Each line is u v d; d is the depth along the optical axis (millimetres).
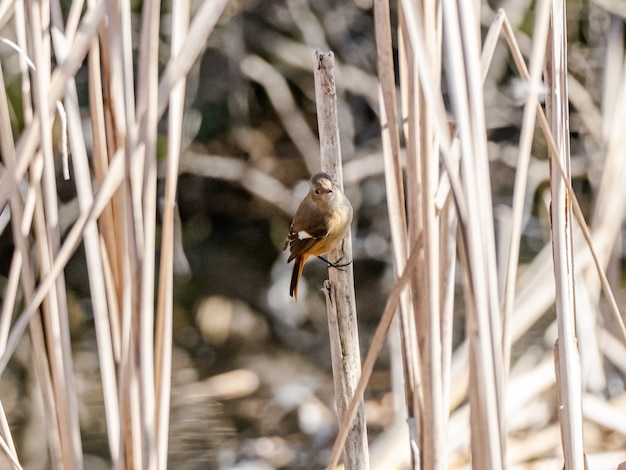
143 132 4406
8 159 5121
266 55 17062
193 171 17047
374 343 4613
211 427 12609
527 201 16281
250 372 14977
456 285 16312
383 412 12586
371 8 16875
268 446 12141
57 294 5391
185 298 17203
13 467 5148
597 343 10359
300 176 17625
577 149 16109
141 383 4688
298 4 16719
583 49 15586
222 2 4316
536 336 13797
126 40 4531
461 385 8664
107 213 5277
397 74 15055
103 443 11828
